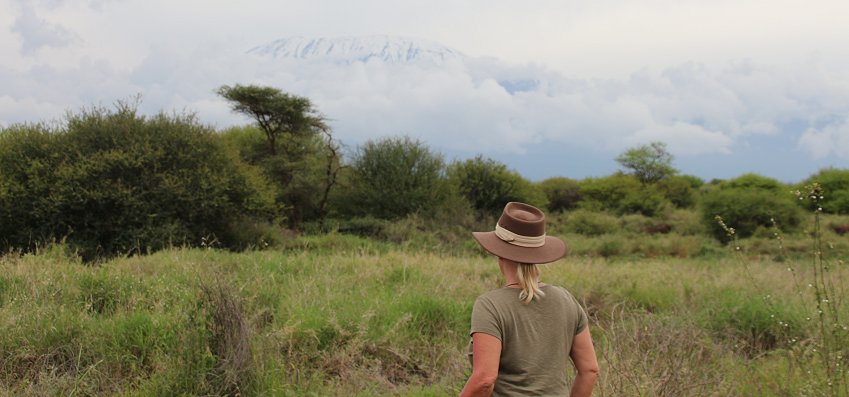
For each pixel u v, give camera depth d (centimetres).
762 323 746
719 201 2656
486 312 304
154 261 1077
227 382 512
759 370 581
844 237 2317
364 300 803
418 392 562
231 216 1931
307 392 548
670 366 475
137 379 560
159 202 1805
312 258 1209
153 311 725
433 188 2638
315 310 732
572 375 517
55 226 1728
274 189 2239
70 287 799
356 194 2620
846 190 3253
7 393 521
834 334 500
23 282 810
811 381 489
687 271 1371
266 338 611
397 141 2669
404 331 711
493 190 2883
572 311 320
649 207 3512
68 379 550
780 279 1118
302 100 2631
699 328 690
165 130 1897
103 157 1759
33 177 1708
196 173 1861
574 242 2344
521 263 312
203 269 896
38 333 621
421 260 1275
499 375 307
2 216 1689
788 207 2581
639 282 1102
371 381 592
